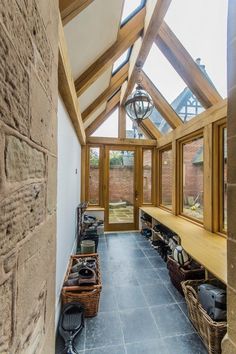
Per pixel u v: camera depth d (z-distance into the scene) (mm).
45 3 595
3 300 342
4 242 349
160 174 5305
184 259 2490
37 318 523
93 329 1894
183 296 2422
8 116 364
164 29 2775
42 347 568
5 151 354
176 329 1900
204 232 2947
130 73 3410
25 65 442
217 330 1539
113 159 5266
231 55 801
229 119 812
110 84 3836
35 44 508
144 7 2494
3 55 342
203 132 3168
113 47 2535
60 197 2166
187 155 3910
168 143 4582
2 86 340
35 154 517
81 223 4133
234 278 774
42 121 577
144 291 2539
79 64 2281
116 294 2471
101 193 5211
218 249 2285
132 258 3551
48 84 640
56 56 752
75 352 1601
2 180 344
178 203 4137
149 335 1831
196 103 3412
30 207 479
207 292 1729
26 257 450
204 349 1682
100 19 1839
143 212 5148
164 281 2789
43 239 587
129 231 5258
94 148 5211
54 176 741
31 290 479
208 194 2998
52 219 711
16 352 388
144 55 2803
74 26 1667
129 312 2139
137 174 5355
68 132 2729
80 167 4863
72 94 2168
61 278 2238
